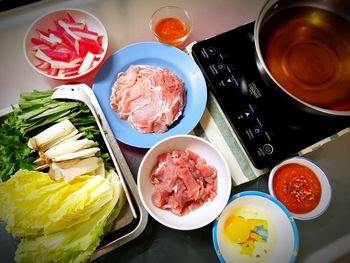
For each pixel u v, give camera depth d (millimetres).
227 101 808
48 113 755
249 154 761
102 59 844
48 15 841
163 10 941
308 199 741
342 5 843
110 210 668
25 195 659
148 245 704
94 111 751
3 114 769
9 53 868
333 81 799
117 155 745
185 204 718
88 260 643
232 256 674
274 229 695
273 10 837
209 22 962
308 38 847
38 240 643
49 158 706
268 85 781
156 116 806
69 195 671
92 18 858
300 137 777
